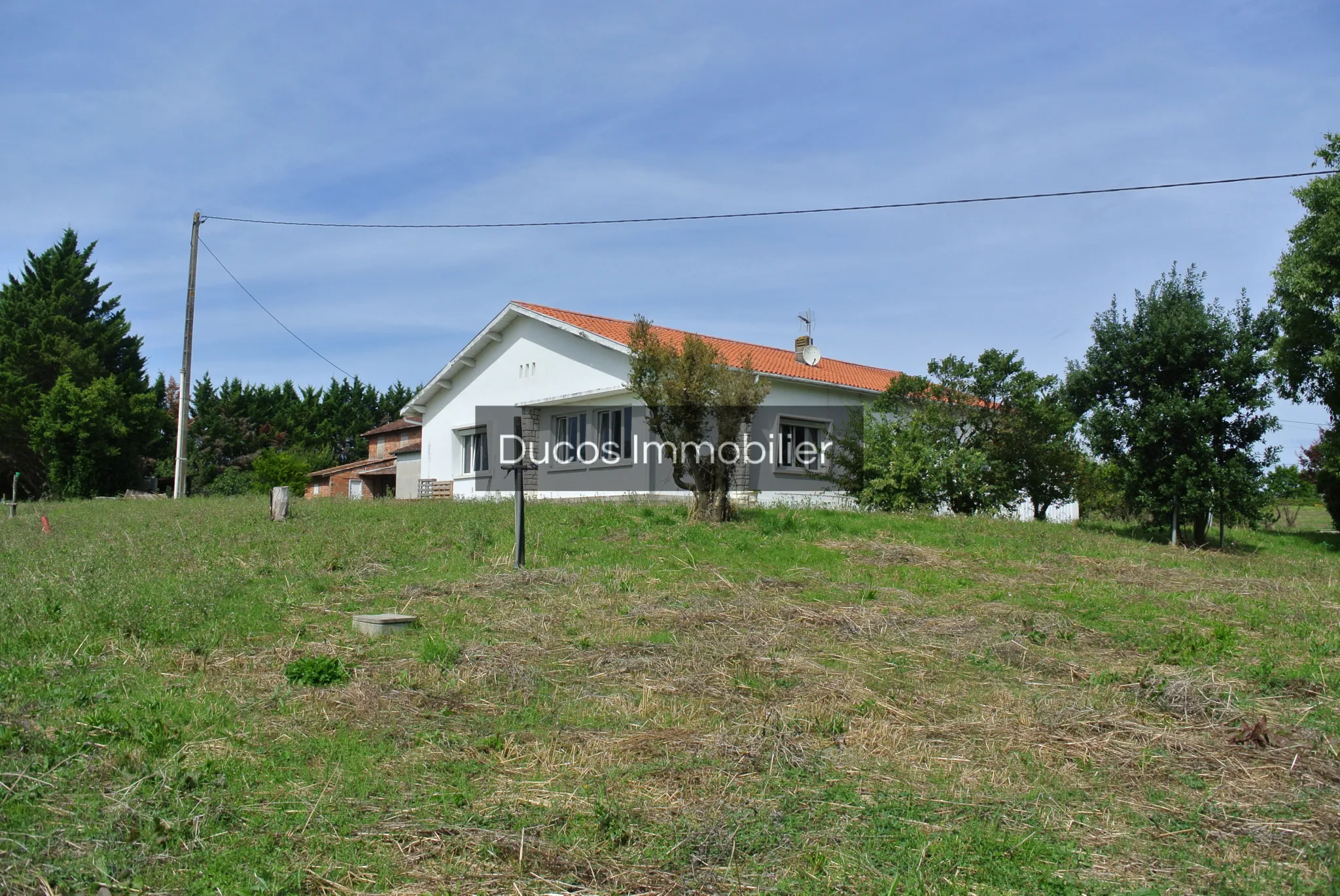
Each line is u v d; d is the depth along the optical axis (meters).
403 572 9.68
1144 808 4.13
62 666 5.93
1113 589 9.68
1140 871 3.55
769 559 10.73
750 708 5.41
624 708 5.41
